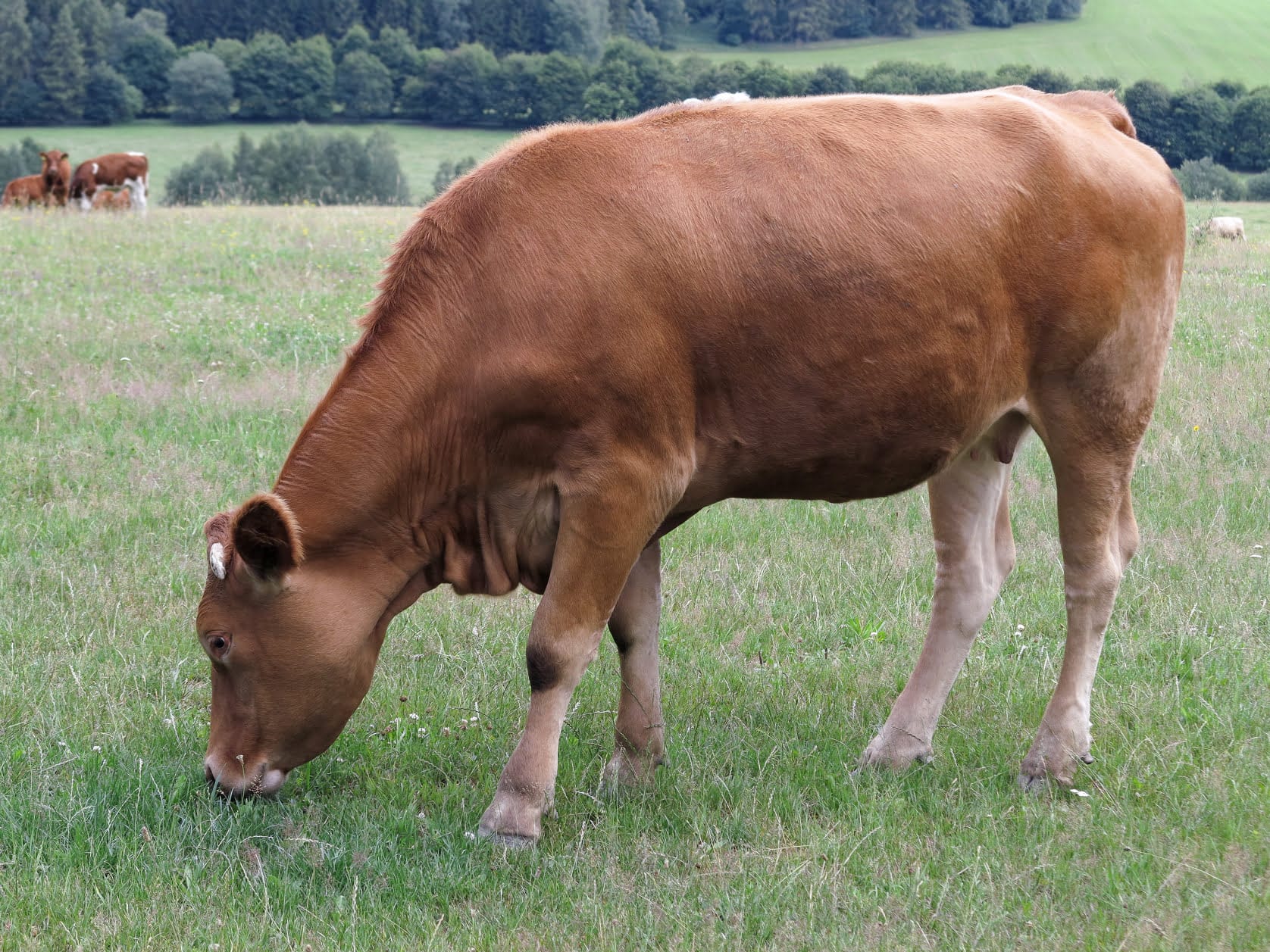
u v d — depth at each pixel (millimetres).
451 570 4250
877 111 4379
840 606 6352
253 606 4031
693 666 5664
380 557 4172
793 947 3566
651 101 50344
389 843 4090
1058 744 4609
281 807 4340
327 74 65562
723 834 4227
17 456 7914
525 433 3990
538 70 60969
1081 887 3838
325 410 4117
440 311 4020
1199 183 36781
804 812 4398
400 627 6027
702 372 4055
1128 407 4625
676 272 3957
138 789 4355
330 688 4148
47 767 4531
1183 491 7711
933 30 70375
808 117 4293
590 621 4055
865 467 4383
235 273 14977
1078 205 4391
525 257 3943
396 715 5168
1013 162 4344
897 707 4879
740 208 4047
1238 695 5156
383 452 4051
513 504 4121
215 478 7719
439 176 45906
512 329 3926
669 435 4020
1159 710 5070
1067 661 4688
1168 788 4445
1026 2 71062
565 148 4098
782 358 4082
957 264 4199
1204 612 6039
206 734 4906
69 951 3562
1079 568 4680
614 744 4867
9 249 16062
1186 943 3555
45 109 64750
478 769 4754
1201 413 9141
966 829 4258
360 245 17297
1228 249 17578
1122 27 70188
